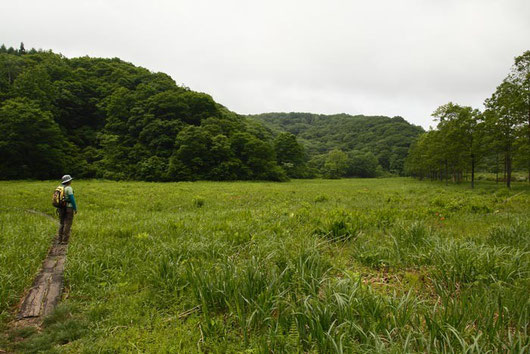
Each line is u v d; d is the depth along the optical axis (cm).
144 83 7188
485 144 2841
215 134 5712
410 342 242
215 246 548
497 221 833
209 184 3822
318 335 258
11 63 6006
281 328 280
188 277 402
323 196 1686
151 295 397
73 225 855
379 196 1855
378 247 538
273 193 2062
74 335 312
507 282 371
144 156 5084
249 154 5903
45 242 656
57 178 4497
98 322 333
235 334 303
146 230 766
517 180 4541
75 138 5525
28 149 4156
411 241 572
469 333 258
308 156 11788
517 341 224
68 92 5856
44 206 1313
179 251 524
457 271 396
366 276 445
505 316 276
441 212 986
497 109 2583
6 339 308
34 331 325
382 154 11856
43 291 420
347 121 18988
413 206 1259
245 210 1113
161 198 1706
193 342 290
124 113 5878
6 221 896
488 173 6575
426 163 4681
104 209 1255
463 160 3266
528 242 518
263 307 311
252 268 381
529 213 985
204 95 6906
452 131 3091
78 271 464
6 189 2158
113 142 5319
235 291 333
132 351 282
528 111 2231
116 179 4612
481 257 418
